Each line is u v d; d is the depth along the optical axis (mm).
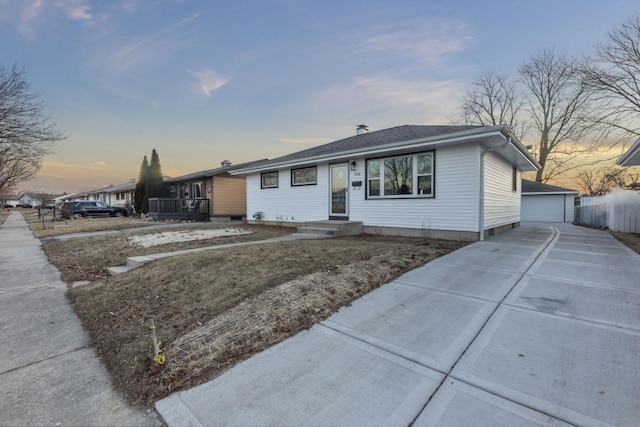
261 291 3736
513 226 12633
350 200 10500
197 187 21234
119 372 2451
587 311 3217
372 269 4719
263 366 2371
